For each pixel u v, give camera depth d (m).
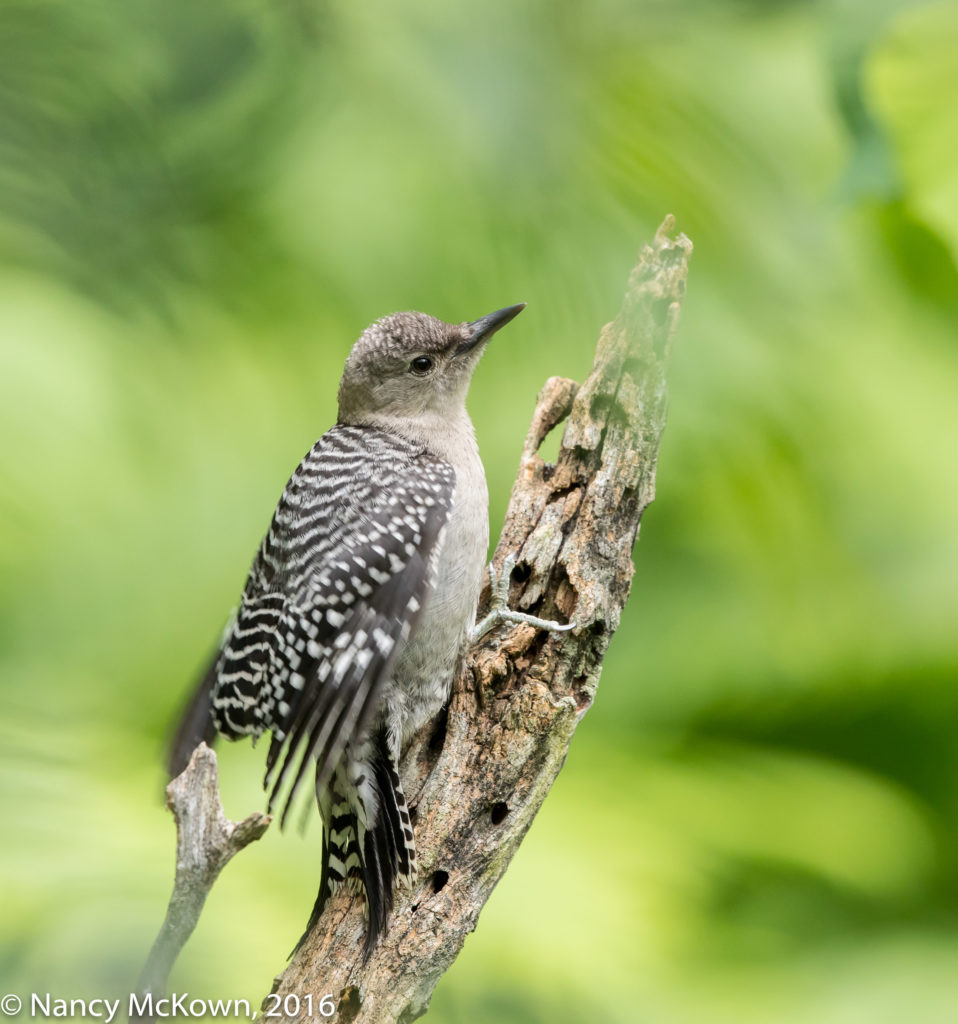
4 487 9.62
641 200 8.35
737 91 9.56
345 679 7.82
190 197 7.89
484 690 7.48
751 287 9.72
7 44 6.55
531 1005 10.82
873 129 7.68
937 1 7.41
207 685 8.62
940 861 15.22
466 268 9.15
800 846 13.75
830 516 12.91
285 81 7.68
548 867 12.05
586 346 8.80
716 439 10.45
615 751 14.26
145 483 10.83
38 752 7.87
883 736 15.90
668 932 11.90
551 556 7.93
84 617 12.02
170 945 5.88
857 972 13.15
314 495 8.48
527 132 7.42
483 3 7.40
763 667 14.80
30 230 7.04
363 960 7.13
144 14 6.64
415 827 7.41
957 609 14.91
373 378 9.20
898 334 13.55
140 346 9.30
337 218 9.13
